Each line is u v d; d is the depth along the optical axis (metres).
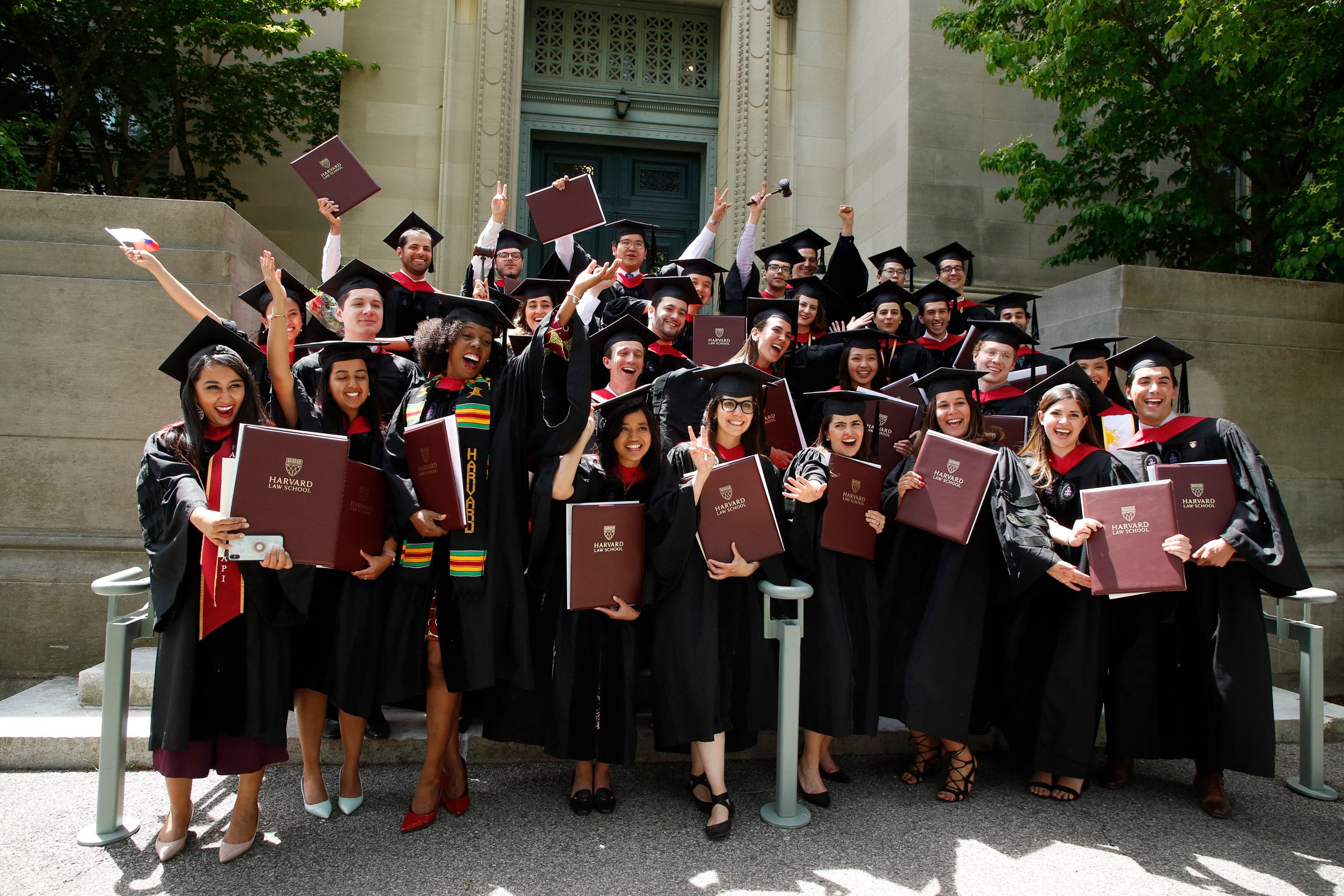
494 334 3.48
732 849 3.08
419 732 3.85
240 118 9.18
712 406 3.55
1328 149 6.14
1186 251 7.54
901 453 4.19
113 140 9.11
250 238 5.64
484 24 9.48
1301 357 6.24
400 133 9.49
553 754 3.29
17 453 4.97
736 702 3.49
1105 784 3.78
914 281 8.31
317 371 3.65
